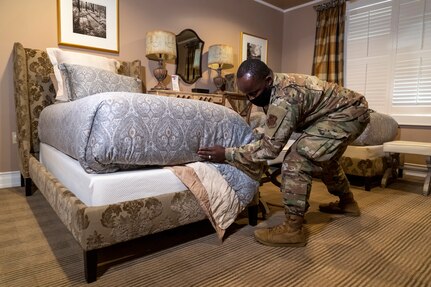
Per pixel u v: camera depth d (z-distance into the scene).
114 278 1.08
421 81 3.42
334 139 1.36
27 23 2.54
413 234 1.55
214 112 1.42
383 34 3.70
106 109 1.08
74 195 1.19
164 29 3.41
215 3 3.89
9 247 1.34
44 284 1.04
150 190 1.18
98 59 2.59
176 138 1.26
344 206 1.86
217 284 1.05
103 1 2.93
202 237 1.48
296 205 1.36
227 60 3.58
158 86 3.11
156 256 1.26
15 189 2.41
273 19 4.68
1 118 2.49
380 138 2.94
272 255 1.28
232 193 1.42
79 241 1.03
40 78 2.45
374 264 1.21
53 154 1.65
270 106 1.31
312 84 1.37
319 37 4.21
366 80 3.87
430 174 2.48
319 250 1.34
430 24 3.33
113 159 1.10
